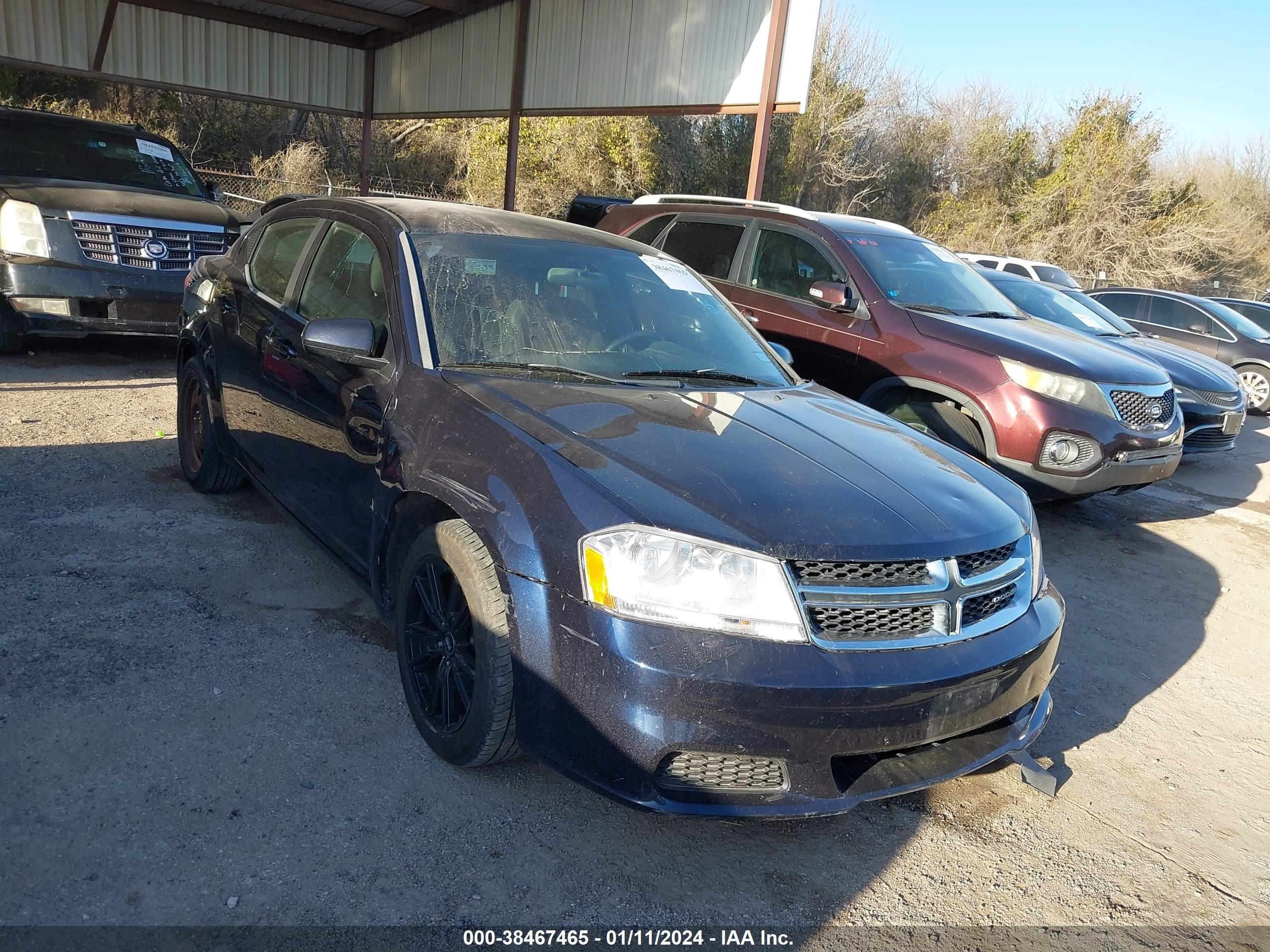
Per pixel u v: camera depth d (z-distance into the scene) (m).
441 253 3.58
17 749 2.71
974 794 3.19
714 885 2.57
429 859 2.52
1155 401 5.99
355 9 16.06
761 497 2.56
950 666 2.51
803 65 9.94
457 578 2.74
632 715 2.34
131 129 9.08
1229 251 36.75
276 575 4.12
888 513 2.63
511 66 14.48
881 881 2.68
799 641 2.38
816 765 2.42
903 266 6.64
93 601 3.66
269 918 2.24
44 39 14.48
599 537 2.41
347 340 3.22
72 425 6.00
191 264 7.67
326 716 3.11
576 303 3.68
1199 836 3.08
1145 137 36.12
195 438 5.05
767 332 6.78
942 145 37.22
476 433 2.83
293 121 30.75
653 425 2.92
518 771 2.96
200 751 2.83
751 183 10.52
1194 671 4.44
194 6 15.56
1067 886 2.75
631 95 12.32
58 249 7.05
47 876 2.27
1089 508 7.40
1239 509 7.91
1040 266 16.36
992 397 5.72
